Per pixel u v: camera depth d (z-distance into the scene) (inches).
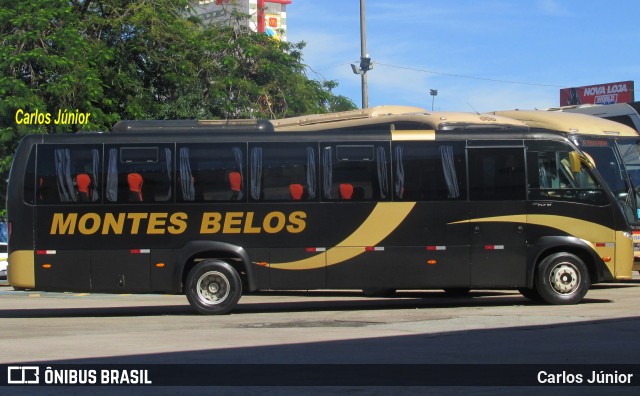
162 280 566.9
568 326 464.8
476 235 577.6
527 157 584.4
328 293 809.5
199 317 562.3
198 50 1209.4
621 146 793.6
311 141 580.1
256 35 1275.8
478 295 745.0
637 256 759.1
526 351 379.9
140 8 1170.6
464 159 581.9
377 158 578.9
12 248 568.1
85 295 909.2
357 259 573.0
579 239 582.6
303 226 573.0
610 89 2268.7
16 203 568.7
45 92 1027.9
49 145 573.6
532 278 579.8
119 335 462.3
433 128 693.9
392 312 573.0
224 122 599.5
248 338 440.1
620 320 488.1
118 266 566.3
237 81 1211.2
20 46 1013.2
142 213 569.0
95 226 567.8
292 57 1317.7
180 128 593.6
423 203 577.3
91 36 1155.3
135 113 1136.2
